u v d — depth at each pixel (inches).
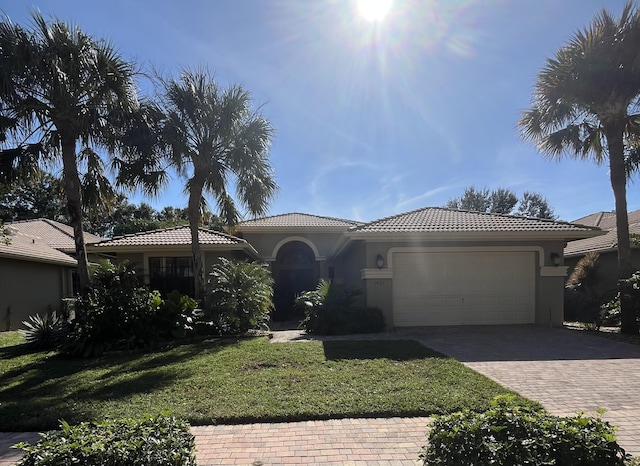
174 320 418.6
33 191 1427.2
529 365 296.0
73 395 240.5
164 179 491.8
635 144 497.0
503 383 249.0
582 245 782.5
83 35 388.8
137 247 602.5
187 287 629.0
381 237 487.8
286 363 304.0
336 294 497.0
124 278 406.6
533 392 230.5
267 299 510.9
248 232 796.6
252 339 427.2
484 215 583.2
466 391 228.2
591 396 223.9
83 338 372.5
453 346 371.9
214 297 486.9
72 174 410.0
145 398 227.8
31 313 671.8
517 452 104.2
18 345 461.1
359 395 222.8
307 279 868.0
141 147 441.7
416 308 506.3
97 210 474.3
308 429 183.8
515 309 514.0
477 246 505.0
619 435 171.2
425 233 480.7
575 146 500.7
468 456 108.2
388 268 497.0
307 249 871.7
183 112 486.3
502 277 513.0
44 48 368.2
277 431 182.4
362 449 162.6
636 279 431.5
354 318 473.7
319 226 791.7
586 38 426.9
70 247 813.9
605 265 676.7
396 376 261.4
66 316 471.8
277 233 805.9
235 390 237.8
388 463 150.6
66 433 114.0
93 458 100.4
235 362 309.7
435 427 123.6
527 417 117.6
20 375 301.1
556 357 323.6
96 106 401.1
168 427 120.7
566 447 105.8
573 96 447.5
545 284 508.7
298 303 510.3
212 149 506.9
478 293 511.2
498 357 323.9
